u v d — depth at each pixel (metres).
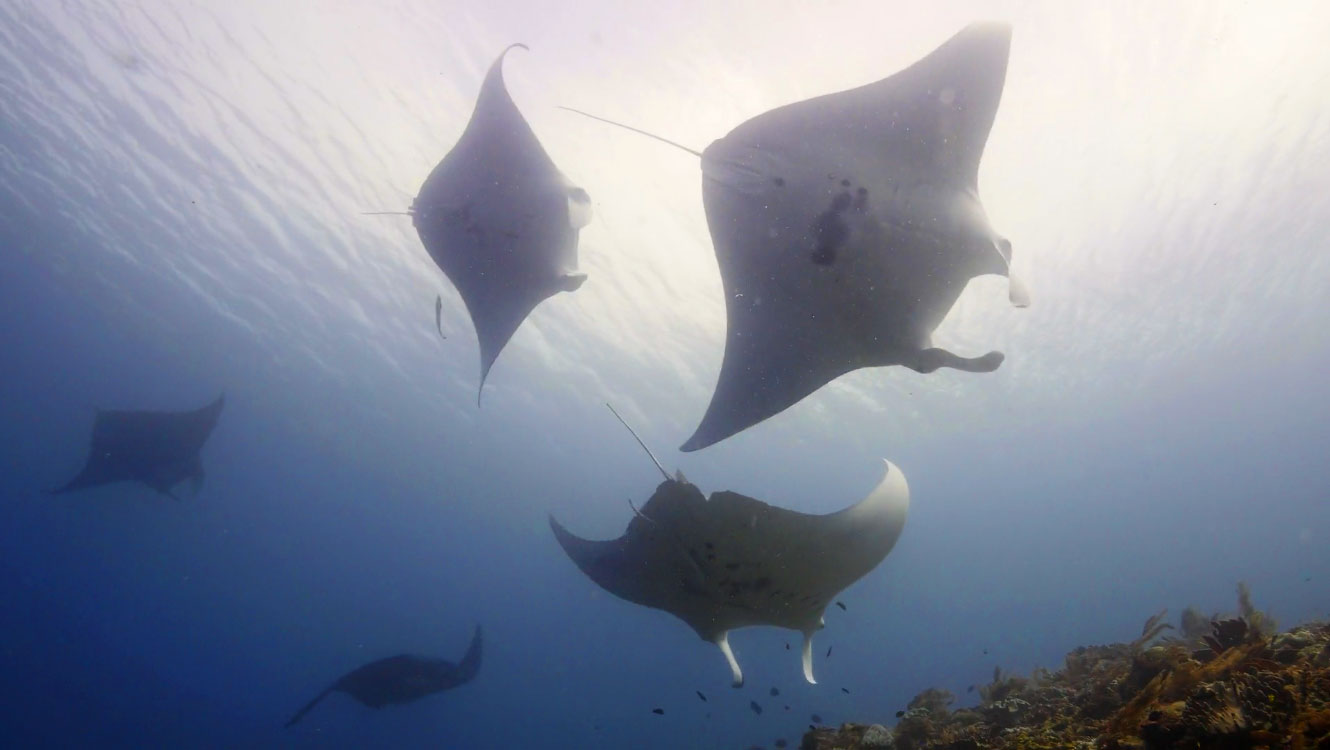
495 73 5.31
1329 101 10.74
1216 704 2.97
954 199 3.43
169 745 37.22
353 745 37.56
